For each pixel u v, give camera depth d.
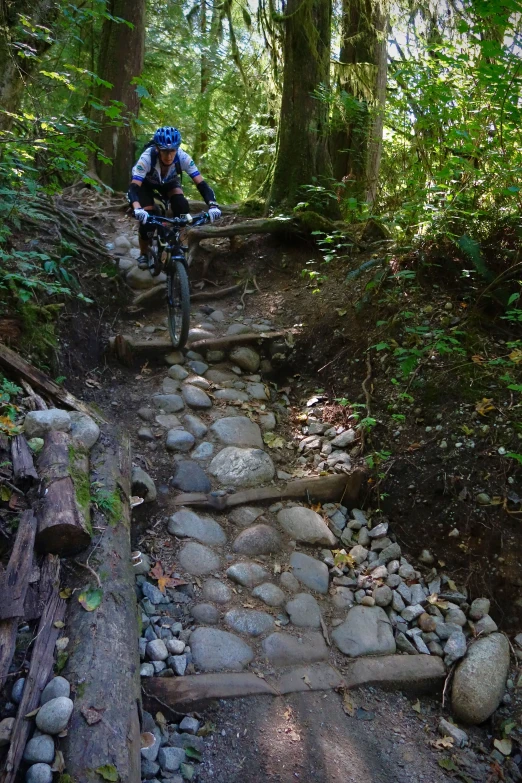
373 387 4.45
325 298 5.37
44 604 2.41
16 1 4.10
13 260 4.63
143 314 5.45
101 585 2.52
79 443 3.18
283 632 3.08
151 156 4.58
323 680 2.90
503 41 4.45
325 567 3.53
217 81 11.05
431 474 3.80
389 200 5.82
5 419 3.12
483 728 2.91
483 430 3.82
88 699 2.07
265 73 7.74
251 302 5.75
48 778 1.84
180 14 10.66
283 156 6.54
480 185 4.72
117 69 8.73
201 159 11.52
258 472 4.01
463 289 4.70
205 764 2.44
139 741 2.11
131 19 8.70
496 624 3.31
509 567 3.39
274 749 2.55
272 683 2.82
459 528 3.59
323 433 4.44
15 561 2.43
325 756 2.57
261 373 5.07
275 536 3.62
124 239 6.42
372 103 7.13
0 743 1.93
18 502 2.72
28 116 4.14
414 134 5.45
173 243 4.72
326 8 6.29
